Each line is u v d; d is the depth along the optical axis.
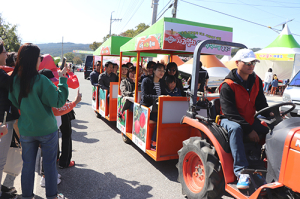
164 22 3.22
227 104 2.60
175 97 3.48
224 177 2.45
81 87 15.70
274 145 2.11
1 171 2.38
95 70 7.60
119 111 5.07
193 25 3.40
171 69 4.11
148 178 3.42
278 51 14.59
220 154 2.46
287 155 1.96
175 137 3.60
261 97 2.83
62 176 3.36
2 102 2.26
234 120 2.52
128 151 4.46
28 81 2.13
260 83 2.80
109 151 4.43
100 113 6.71
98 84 6.76
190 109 3.04
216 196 2.52
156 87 4.11
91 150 4.44
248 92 2.71
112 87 5.91
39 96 2.23
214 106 2.97
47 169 2.41
